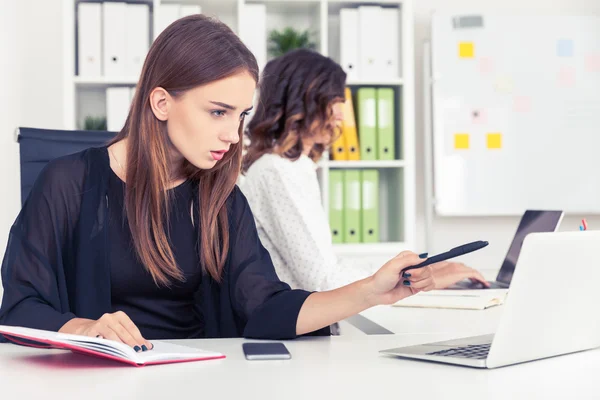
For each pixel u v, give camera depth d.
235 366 1.00
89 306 1.41
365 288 1.23
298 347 1.17
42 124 3.41
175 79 1.26
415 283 1.22
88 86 3.14
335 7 3.28
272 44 3.35
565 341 1.05
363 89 3.19
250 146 2.01
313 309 1.26
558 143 3.63
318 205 1.93
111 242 1.44
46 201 1.42
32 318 1.21
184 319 1.51
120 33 3.05
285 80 2.00
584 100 3.65
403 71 3.18
